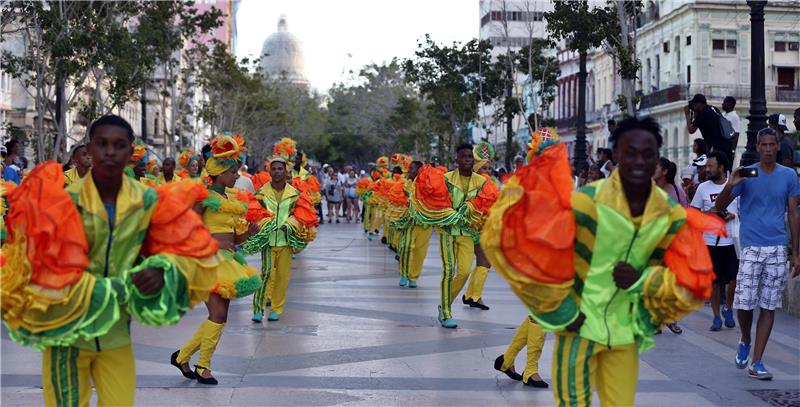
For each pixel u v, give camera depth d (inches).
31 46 1114.1
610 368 209.8
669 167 460.1
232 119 2682.1
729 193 353.1
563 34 1055.6
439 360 384.5
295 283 658.2
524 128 2613.2
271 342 421.4
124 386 207.0
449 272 464.1
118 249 201.2
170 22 1704.0
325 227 1453.0
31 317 193.8
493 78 1991.9
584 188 207.2
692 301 203.8
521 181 200.2
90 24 1148.5
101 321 196.5
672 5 1985.7
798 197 357.1
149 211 201.3
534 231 196.7
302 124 4040.4
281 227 471.8
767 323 356.5
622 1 991.0
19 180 626.2
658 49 2076.8
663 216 203.2
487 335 444.8
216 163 347.9
